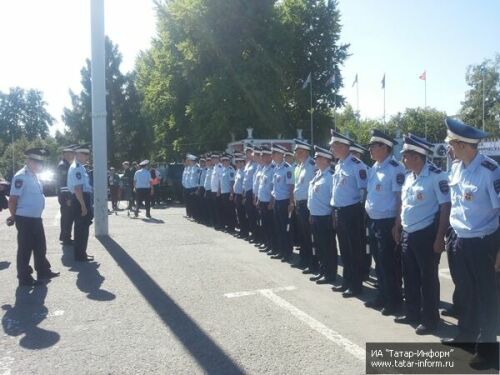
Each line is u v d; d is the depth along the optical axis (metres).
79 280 7.37
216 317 5.57
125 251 9.72
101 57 11.40
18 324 5.41
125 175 18.33
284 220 8.78
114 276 7.60
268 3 27.66
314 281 7.29
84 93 55.19
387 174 5.77
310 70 31.23
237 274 7.71
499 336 4.80
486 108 57.44
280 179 8.80
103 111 11.52
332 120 32.69
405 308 5.43
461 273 4.52
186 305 6.04
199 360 4.38
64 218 10.55
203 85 27.78
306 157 8.17
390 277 5.73
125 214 17.56
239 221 11.59
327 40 31.05
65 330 5.20
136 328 5.23
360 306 6.04
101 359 4.42
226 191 12.50
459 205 4.43
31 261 9.02
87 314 5.73
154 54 33.00
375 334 5.03
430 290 5.05
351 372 4.11
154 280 7.32
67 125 57.75
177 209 19.86
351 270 6.54
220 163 13.01
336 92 31.73
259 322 5.39
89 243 10.63
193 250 9.88
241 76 26.62
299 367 4.20
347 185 6.51
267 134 27.59
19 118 82.25
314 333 5.04
